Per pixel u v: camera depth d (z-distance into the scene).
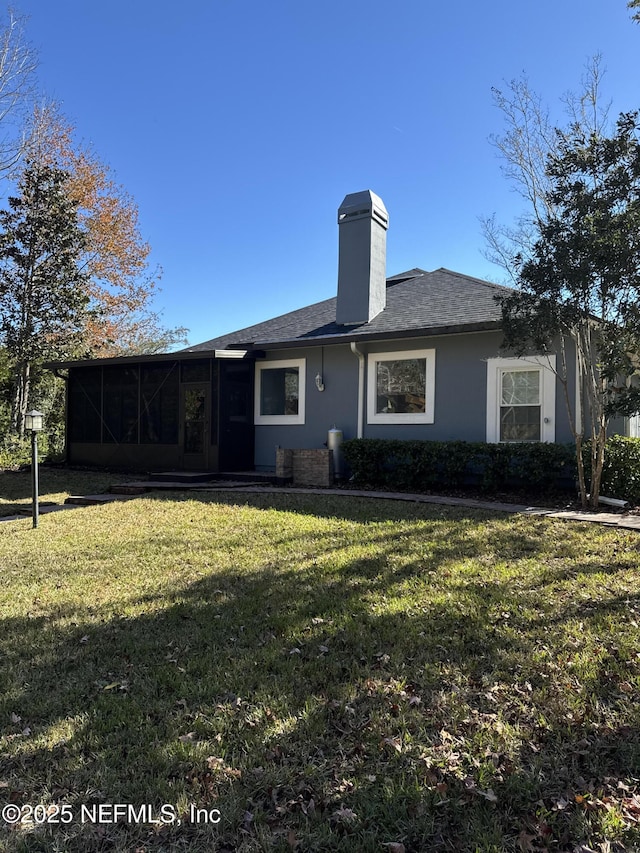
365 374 11.35
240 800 2.16
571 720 2.61
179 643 3.61
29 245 17.48
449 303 11.55
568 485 9.08
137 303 25.61
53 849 1.95
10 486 11.44
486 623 3.72
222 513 7.86
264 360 12.80
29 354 17.56
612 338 6.31
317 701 2.84
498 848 1.89
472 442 9.58
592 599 4.11
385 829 2.01
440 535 6.19
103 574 5.25
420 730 2.57
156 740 2.56
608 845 1.90
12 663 3.39
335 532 6.51
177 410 12.84
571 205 6.83
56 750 2.50
